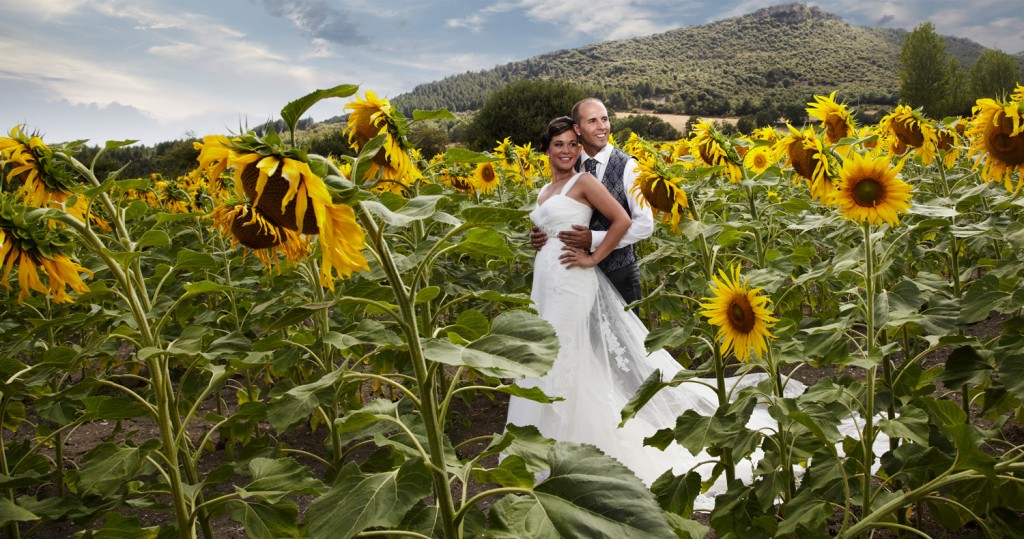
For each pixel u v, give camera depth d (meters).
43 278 3.77
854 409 2.77
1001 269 2.73
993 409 2.97
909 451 2.51
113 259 2.30
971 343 2.62
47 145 2.53
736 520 2.64
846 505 2.35
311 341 3.38
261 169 1.47
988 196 4.25
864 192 2.48
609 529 1.40
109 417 2.39
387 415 1.80
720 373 2.99
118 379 5.68
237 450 4.68
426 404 1.71
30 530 3.04
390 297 2.26
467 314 2.16
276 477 2.22
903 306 2.62
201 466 4.41
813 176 2.99
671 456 4.05
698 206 4.13
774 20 159.88
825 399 2.40
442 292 4.39
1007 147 2.94
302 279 4.25
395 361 4.04
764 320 2.58
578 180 4.11
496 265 5.90
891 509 2.22
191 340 2.33
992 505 2.53
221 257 4.86
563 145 4.18
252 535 2.17
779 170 3.71
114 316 2.76
